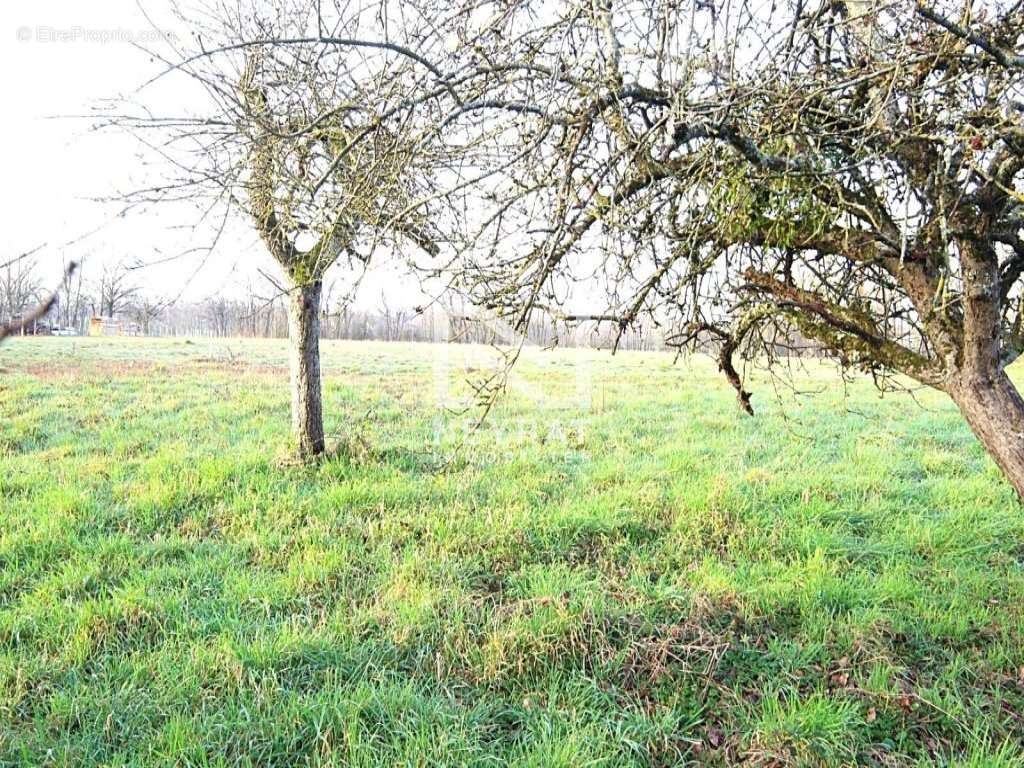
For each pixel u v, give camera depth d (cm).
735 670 383
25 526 568
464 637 404
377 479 720
